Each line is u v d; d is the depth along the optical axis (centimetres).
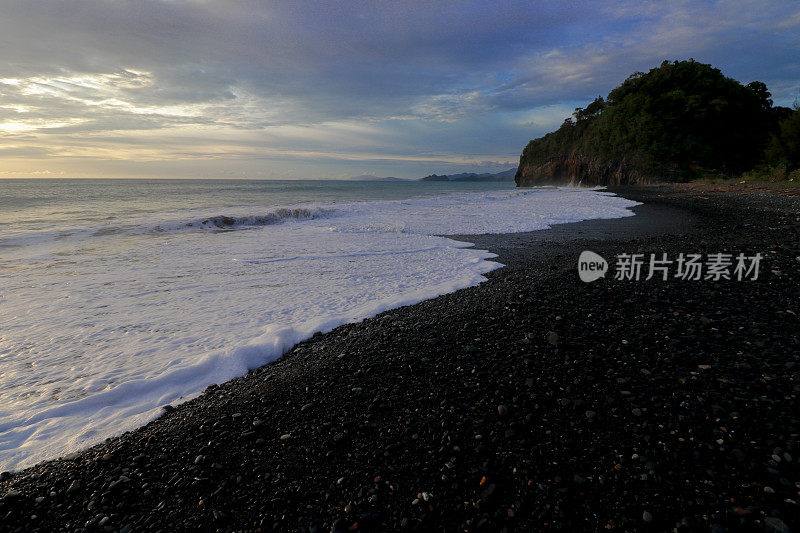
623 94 7000
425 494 253
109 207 2609
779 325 413
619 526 217
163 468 300
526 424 303
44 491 285
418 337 481
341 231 1589
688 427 277
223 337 558
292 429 329
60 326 607
